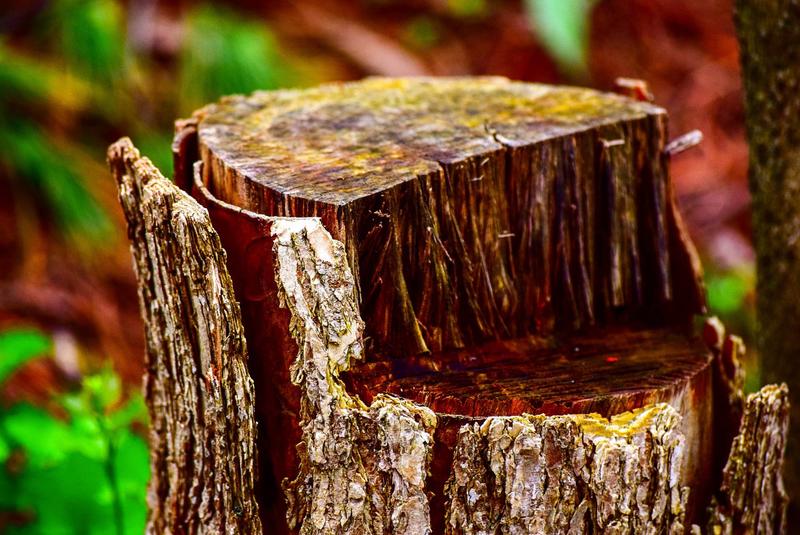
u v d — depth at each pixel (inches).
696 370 67.2
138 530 73.9
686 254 70.0
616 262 69.0
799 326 72.6
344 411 65.1
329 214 65.7
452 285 67.2
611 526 65.2
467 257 67.3
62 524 73.7
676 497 65.9
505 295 68.0
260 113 71.1
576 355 68.0
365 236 66.1
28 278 102.6
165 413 68.7
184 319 66.7
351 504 65.4
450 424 65.5
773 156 72.2
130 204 68.1
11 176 107.5
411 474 65.0
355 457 65.3
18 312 98.5
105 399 72.9
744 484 67.3
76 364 94.0
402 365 66.9
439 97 71.9
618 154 68.8
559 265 68.6
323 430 65.2
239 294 66.8
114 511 73.6
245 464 66.6
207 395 66.7
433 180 66.7
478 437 65.1
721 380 69.3
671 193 69.7
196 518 67.9
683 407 66.9
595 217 68.9
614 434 65.1
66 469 73.8
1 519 77.2
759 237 73.3
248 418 66.4
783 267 72.7
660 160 69.4
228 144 68.9
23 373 91.4
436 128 69.3
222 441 66.7
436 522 66.0
